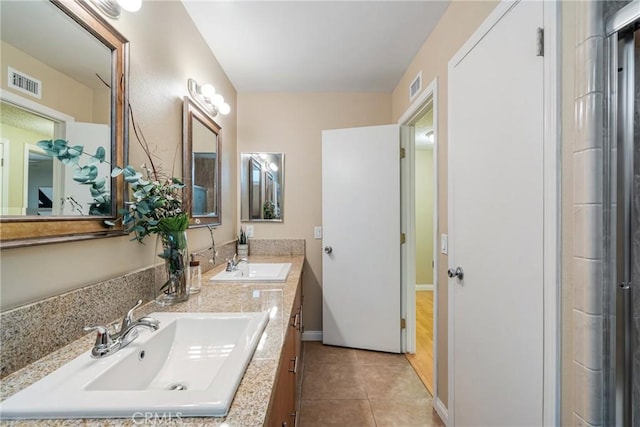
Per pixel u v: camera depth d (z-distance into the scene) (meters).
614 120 0.78
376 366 2.27
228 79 2.48
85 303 0.86
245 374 0.67
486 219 1.25
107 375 0.68
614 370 0.79
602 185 0.79
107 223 0.96
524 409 1.04
